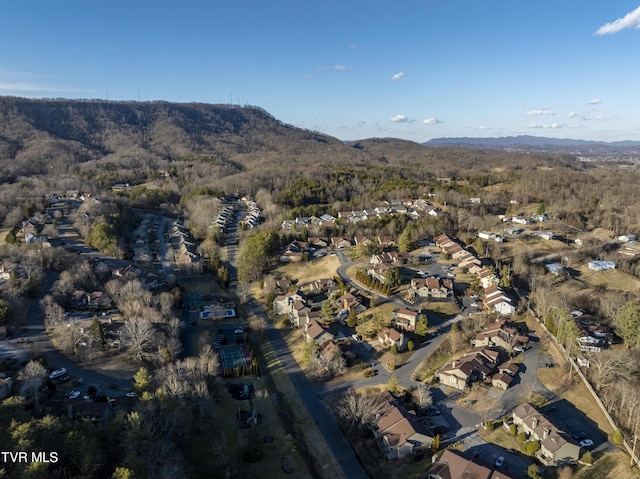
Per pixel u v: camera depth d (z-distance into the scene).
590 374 85.25
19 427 51.00
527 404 74.50
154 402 65.56
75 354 90.00
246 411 80.06
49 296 107.94
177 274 150.75
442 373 86.38
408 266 142.75
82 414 68.00
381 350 98.00
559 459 64.38
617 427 71.06
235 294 136.25
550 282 128.38
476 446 69.12
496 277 125.69
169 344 92.69
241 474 65.69
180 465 59.09
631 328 93.25
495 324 102.12
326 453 71.31
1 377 75.69
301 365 95.81
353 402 75.50
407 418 71.75
